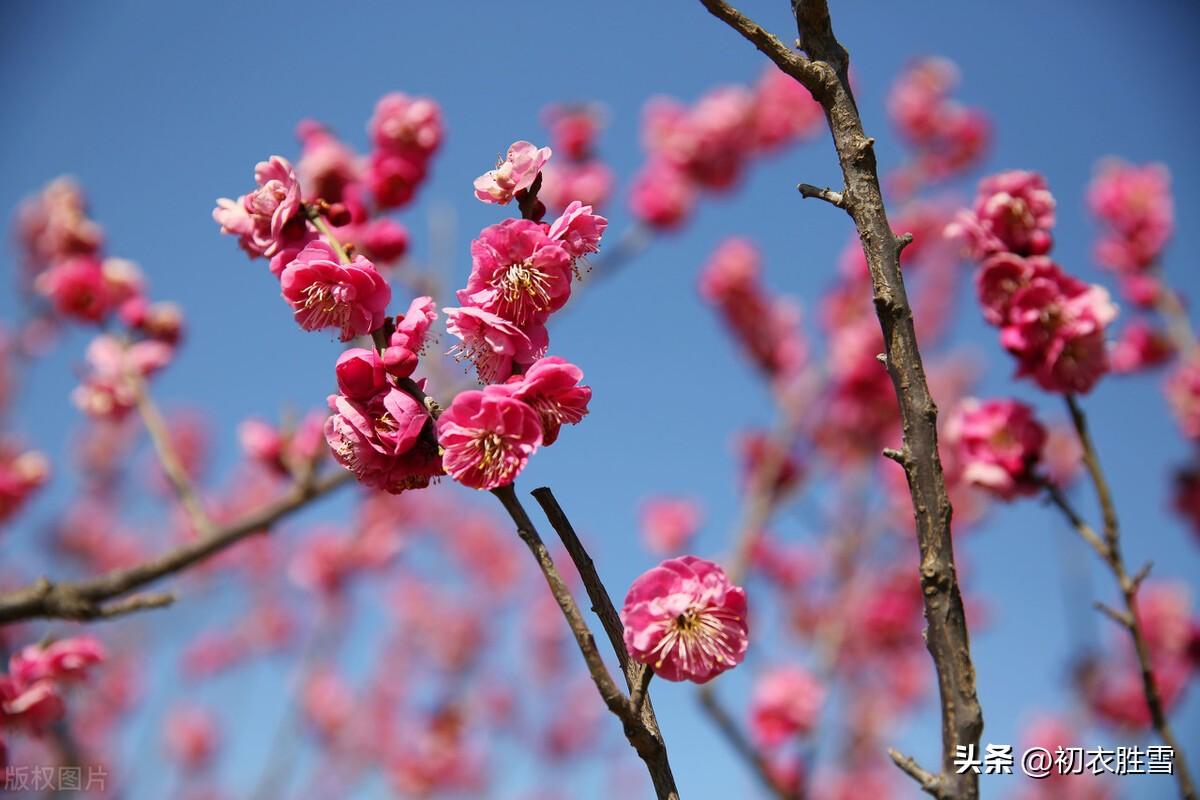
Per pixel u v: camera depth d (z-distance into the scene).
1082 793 6.13
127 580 3.48
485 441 1.75
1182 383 5.30
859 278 7.71
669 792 1.54
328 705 9.04
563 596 1.59
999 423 3.36
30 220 6.59
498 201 2.08
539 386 1.81
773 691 5.41
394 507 8.66
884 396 6.64
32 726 3.49
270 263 2.33
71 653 3.54
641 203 6.77
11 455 6.48
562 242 1.96
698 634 1.66
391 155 4.00
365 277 2.05
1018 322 3.20
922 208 7.99
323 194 3.90
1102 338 3.21
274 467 4.65
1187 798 2.43
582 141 6.49
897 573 7.30
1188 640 5.32
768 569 7.50
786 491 6.51
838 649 5.85
